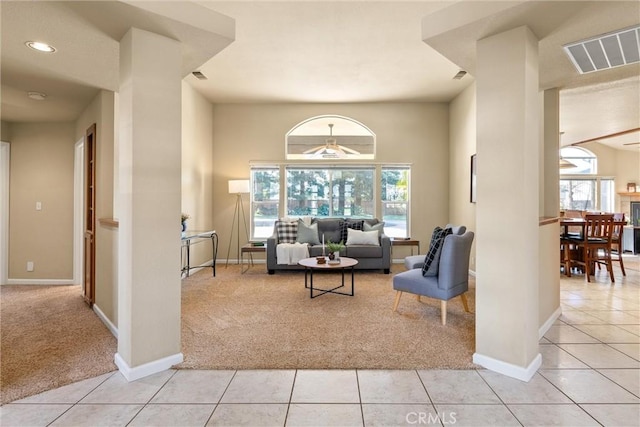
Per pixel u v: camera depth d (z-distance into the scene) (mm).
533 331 2371
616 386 2174
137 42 2277
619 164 8609
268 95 5902
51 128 4879
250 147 6406
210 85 5402
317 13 3318
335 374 2322
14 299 4109
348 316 3453
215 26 2365
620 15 2146
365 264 5469
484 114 2398
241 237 6395
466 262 3479
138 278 2291
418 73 4898
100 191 3518
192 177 5480
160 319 2393
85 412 1911
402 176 6504
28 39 2449
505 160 2314
